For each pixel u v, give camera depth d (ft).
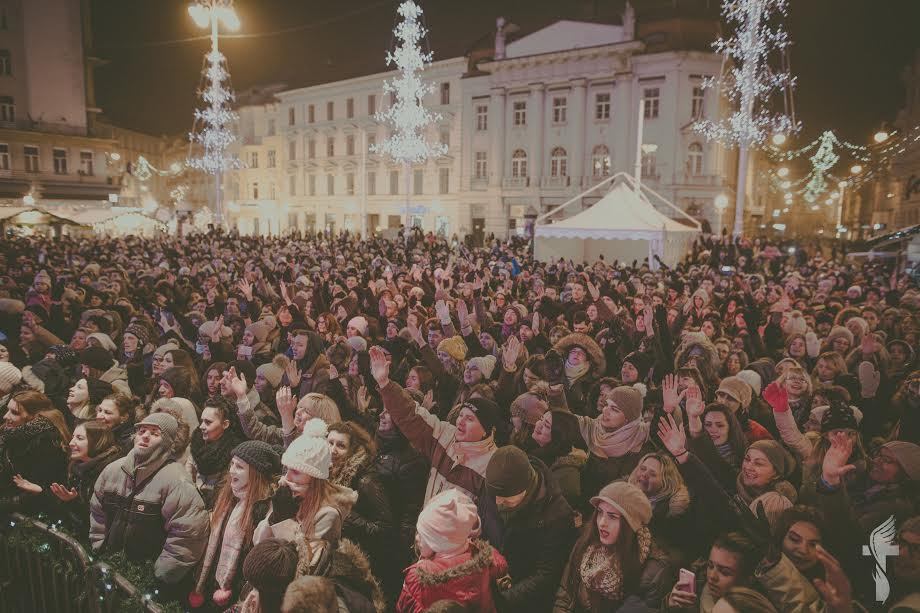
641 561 10.15
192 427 15.28
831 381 20.70
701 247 78.48
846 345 24.38
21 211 96.94
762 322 31.48
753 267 68.44
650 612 9.68
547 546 10.95
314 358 20.76
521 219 145.79
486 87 147.95
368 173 177.06
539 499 11.06
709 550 11.53
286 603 7.50
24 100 143.84
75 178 150.51
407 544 13.32
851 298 38.65
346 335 28.02
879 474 11.91
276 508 10.55
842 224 221.25
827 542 10.28
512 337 19.21
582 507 13.98
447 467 12.71
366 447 13.92
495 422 12.65
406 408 13.05
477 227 154.71
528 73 140.97
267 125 207.92
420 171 165.07
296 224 200.54
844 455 10.75
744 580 9.53
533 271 56.59
